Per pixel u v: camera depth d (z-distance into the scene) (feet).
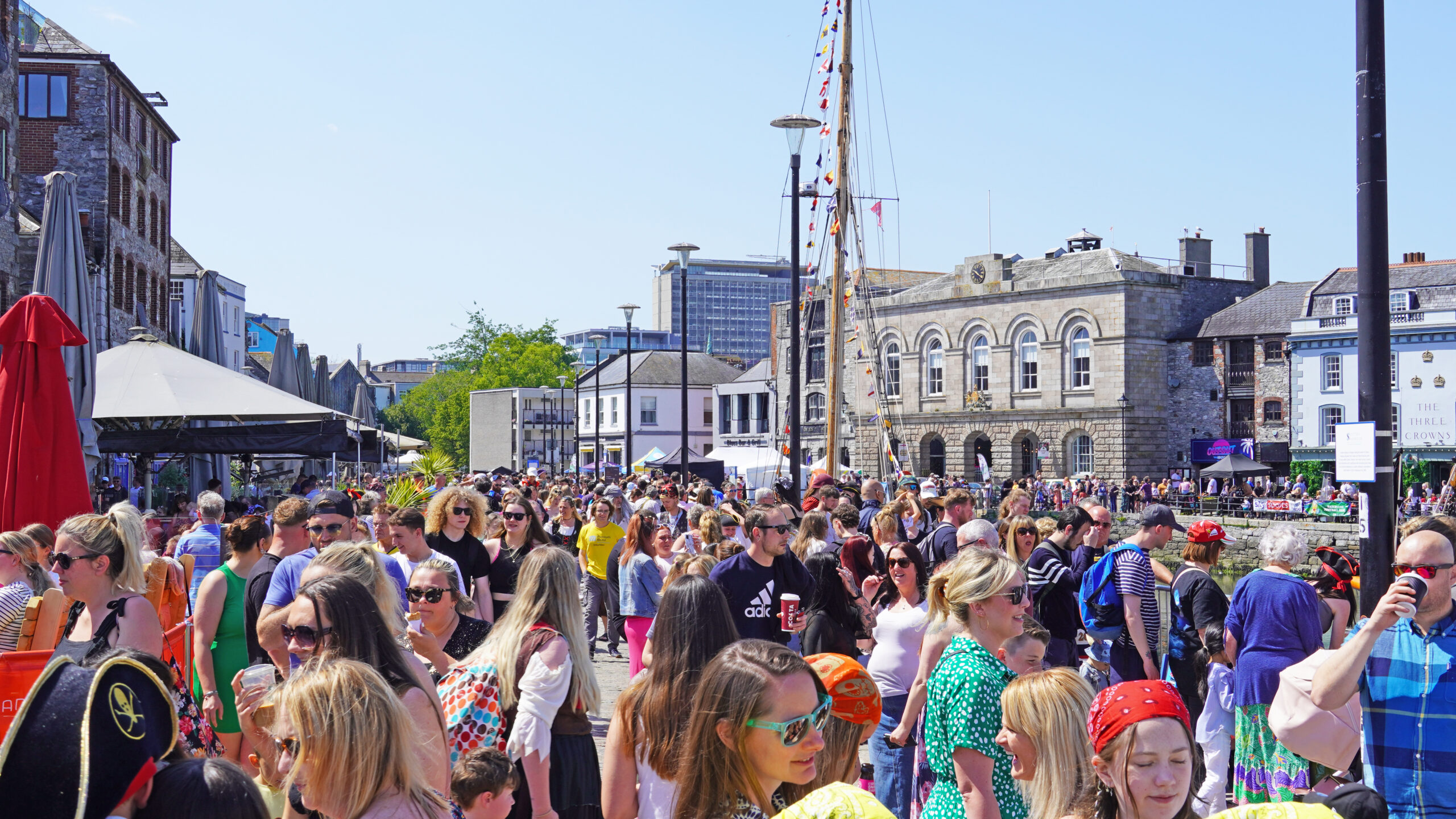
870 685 14.49
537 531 32.22
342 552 18.93
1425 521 18.33
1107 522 31.30
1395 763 16.22
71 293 47.47
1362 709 16.79
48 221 47.39
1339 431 24.23
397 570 26.16
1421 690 16.08
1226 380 186.39
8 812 8.37
